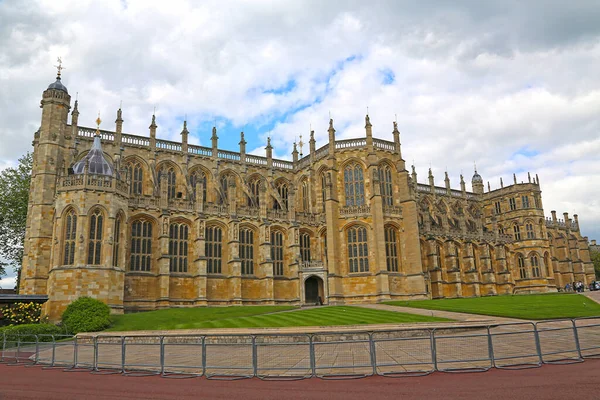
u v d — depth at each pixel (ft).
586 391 51.85
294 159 292.81
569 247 390.01
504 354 80.48
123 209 197.88
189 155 252.62
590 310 149.28
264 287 236.63
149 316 176.45
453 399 51.31
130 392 62.23
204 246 224.12
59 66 225.15
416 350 83.51
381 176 257.75
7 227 245.04
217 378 71.92
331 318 147.74
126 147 234.17
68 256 181.27
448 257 290.35
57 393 62.64
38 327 146.51
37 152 221.05
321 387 61.77
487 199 374.02
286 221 255.29
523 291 338.95
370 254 242.17
